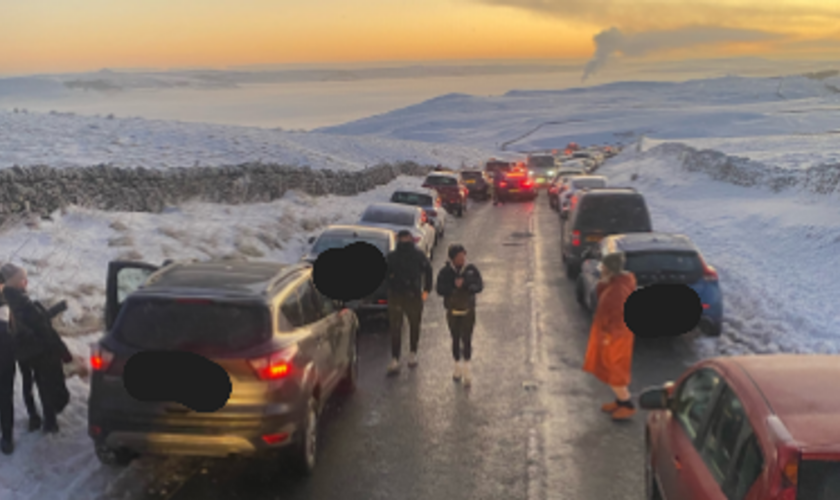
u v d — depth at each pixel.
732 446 3.61
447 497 5.80
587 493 5.87
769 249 18.00
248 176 21.89
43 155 18.91
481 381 8.77
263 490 5.88
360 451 6.68
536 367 9.31
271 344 5.61
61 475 6.10
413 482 6.05
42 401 6.57
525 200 36.59
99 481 6.00
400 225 16.41
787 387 3.61
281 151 30.48
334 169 29.83
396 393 8.35
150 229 15.14
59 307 6.68
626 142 164.62
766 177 29.97
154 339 5.53
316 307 7.08
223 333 5.55
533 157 48.47
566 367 9.32
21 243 11.77
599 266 11.32
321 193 26.50
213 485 5.96
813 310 11.61
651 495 5.37
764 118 158.62
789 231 19.16
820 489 2.99
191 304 5.64
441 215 21.88
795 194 26.38
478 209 32.31
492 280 15.27
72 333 9.20
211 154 25.25
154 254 13.41
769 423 3.26
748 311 12.01
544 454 6.62
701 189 33.44
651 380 8.80
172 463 6.39
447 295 8.57
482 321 11.78
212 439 5.46
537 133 196.12
